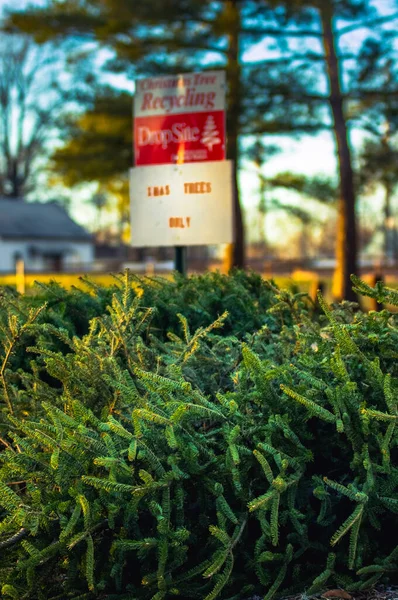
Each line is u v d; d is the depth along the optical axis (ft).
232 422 8.32
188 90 24.82
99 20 52.70
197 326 13.79
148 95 25.31
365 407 8.06
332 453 8.93
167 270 127.85
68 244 226.17
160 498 7.87
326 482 7.67
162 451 7.93
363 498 7.43
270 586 8.13
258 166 69.72
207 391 10.02
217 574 7.69
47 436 7.73
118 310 10.18
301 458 8.04
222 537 7.39
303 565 8.29
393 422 7.72
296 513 7.82
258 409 8.94
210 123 24.58
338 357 8.24
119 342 10.05
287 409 8.43
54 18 53.01
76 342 9.73
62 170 64.28
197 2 50.96
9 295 14.66
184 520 8.04
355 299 56.13
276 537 7.41
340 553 8.16
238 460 7.52
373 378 8.45
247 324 13.75
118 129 60.54
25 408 10.21
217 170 24.26
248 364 8.41
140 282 14.37
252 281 16.79
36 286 14.02
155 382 8.69
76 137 62.80
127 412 9.10
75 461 7.79
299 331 10.04
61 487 7.75
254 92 52.47
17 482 8.55
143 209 25.23
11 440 10.37
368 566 7.70
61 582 8.25
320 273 112.47
